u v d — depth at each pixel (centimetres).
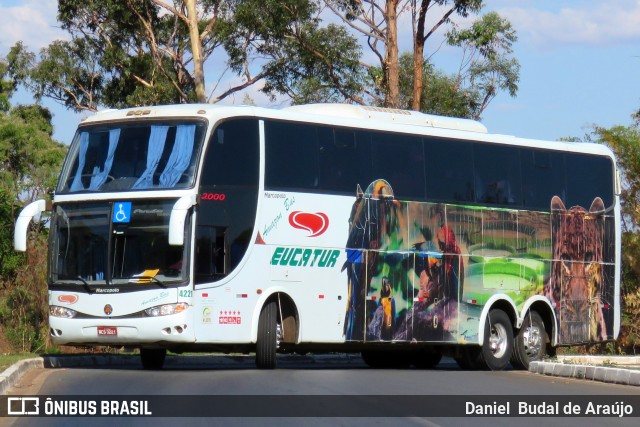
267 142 2225
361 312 2373
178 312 2069
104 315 2106
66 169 2220
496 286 2655
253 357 3041
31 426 1306
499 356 2670
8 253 3941
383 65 4556
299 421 1330
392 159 2466
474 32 5325
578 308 2847
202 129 2131
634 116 3862
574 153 2877
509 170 2714
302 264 2266
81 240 2155
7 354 2719
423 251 2503
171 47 5481
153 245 2098
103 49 5712
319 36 5044
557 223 2808
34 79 5866
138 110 2200
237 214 2161
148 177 2127
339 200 2344
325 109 2442
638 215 3700
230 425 1292
